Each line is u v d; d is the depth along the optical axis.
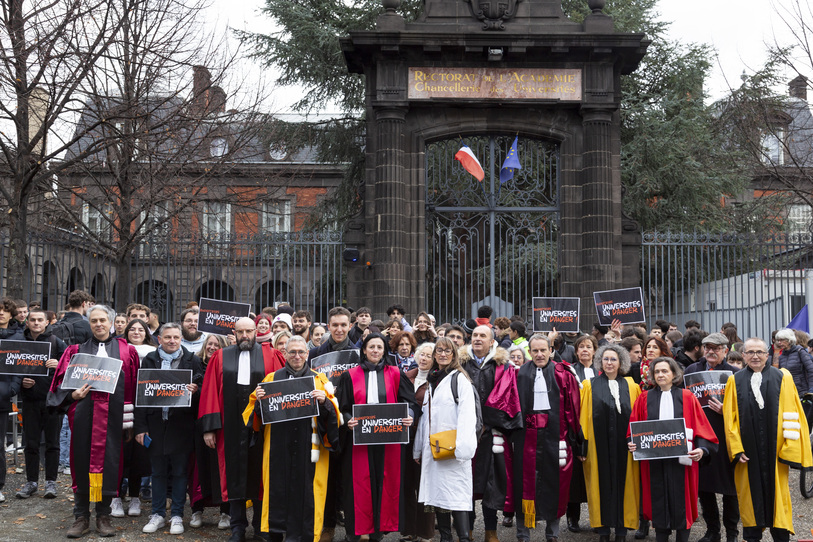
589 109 16.27
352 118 26.67
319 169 32.91
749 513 8.21
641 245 16.52
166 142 18.31
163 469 8.89
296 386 7.91
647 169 25.72
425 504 7.96
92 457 8.55
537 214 17.91
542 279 19.19
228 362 8.62
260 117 19.52
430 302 17.44
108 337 9.00
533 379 8.70
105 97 13.86
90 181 19.94
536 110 16.55
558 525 8.54
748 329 15.88
